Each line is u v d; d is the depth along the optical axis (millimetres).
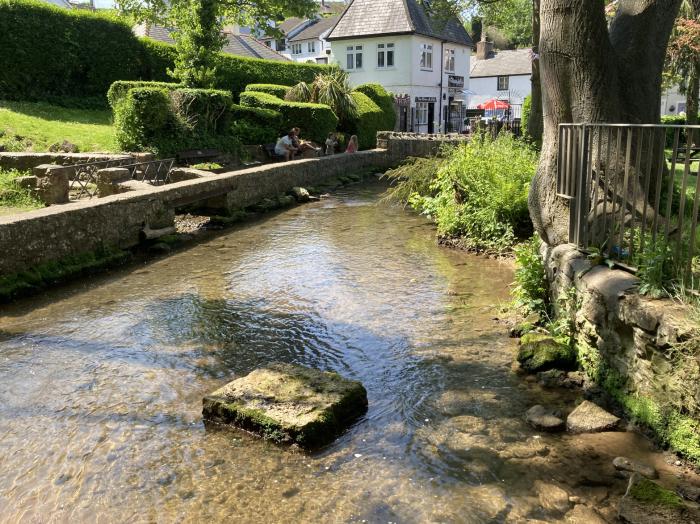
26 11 19312
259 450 3934
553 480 3574
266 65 28250
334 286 7621
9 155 13172
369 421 4312
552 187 5949
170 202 10258
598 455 3811
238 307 6820
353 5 41188
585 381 4754
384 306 6824
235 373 5094
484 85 53625
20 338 5871
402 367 5211
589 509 3311
